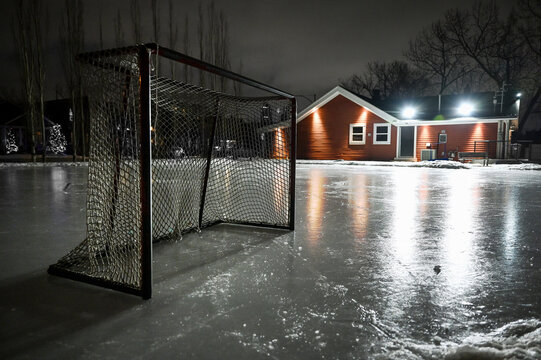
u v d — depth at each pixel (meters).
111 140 2.40
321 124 22.80
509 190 8.00
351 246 3.25
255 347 1.52
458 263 2.74
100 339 1.60
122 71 2.27
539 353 1.46
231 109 4.33
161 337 1.61
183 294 2.11
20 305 1.96
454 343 1.57
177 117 3.64
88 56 2.33
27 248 3.16
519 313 1.88
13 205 5.65
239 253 3.01
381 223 4.35
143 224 2.03
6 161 20.50
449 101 24.02
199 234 3.77
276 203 4.93
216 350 1.50
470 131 19.34
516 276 2.45
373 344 1.56
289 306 1.94
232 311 1.88
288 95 3.99
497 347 1.53
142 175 2.03
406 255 2.96
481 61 30.64
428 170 15.24
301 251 3.08
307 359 1.44
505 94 21.70
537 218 4.66
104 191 2.50
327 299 2.04
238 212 4.82
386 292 2.15
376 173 13.48
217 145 4.49
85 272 2.42
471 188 8.39
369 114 21.30
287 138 4.43
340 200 6.41
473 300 2.04
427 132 20.27
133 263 2.50
